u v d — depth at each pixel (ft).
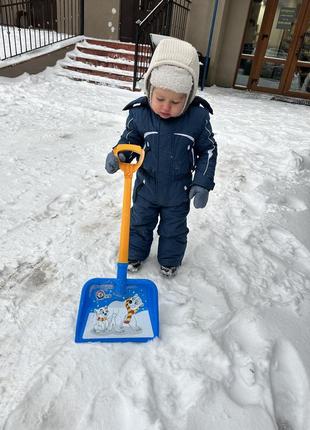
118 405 4.15
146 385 4.33
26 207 8.45
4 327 5.13
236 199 9.72
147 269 6.55
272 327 5.45
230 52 29.94
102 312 5.29
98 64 24.56
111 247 7.14
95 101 19.08
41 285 6.02
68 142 13.03
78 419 4.01
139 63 24.06
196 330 5.09
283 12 28.02
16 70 21.44
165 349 4.85
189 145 5.24
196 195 5.17
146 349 4.85
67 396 4.22
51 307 5.56
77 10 29.12
